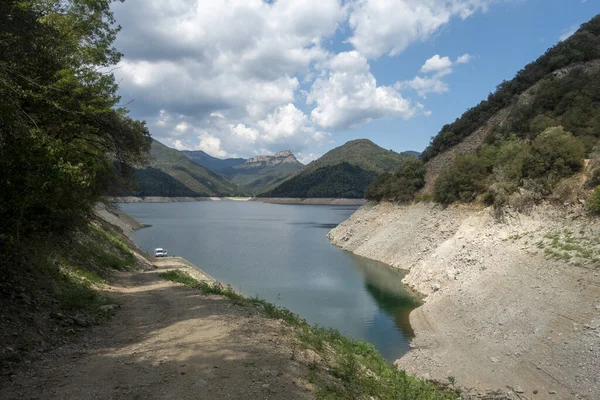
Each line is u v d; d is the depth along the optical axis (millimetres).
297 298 31797
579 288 19531
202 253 56656
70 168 12648
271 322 11281
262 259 51469
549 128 33781
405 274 41188
